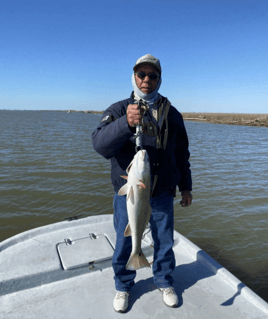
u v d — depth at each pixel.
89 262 2.59
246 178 11.49
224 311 2.13
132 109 1.54
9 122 55.81
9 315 2.06
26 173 11.89
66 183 10.42
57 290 2.36
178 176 2.27
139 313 2.10
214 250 5.71
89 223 3.46
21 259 2.61
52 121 68.31
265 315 2.09
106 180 10.94
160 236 2.21
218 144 24.48
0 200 8.54
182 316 2.07
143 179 1.72
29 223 7.04
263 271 4.99
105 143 1.70
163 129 2.07
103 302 2.22
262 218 7.26
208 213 7.57
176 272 2.71
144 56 1.91
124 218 2.11
